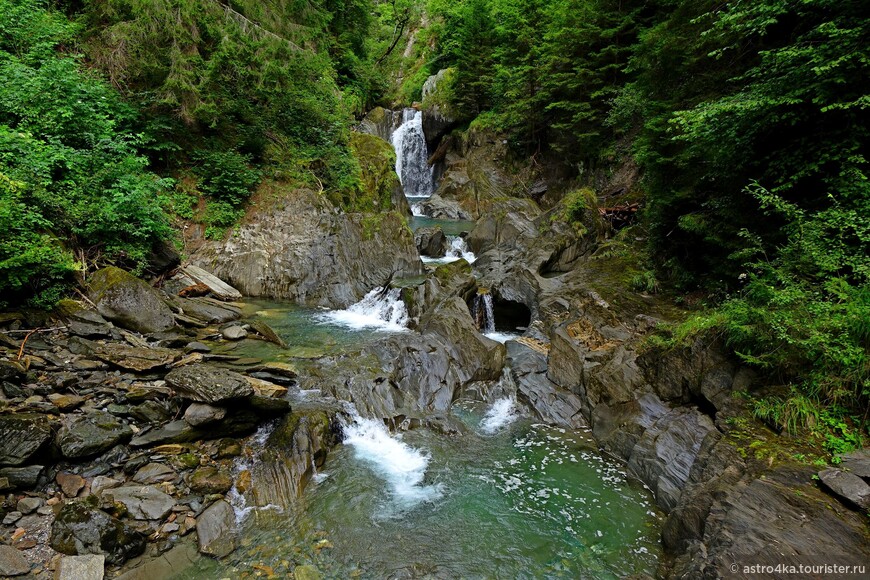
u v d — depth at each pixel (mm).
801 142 6953
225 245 12688
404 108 34000
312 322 11180
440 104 31172
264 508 5445
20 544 4172
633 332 9750
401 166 31641
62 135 8867
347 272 13359
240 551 4840
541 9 25828
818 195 7191
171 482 5309
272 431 6434
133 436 5582
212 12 11898
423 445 7312
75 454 5020
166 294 10359
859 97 5918
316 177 15406
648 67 12547
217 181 13031
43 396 5586
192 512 5051
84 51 10844
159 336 8328
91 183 8984
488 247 17266
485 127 28156
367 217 14898
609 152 20656
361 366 8570
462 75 29641
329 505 5723
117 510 4715
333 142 17031
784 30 8336
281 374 7906
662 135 10836
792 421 5469
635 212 16484
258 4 13539
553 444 7590
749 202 8414
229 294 11758
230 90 13797
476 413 8539
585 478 6676
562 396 8695
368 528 5406
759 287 6602
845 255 5957
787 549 3979
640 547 5336
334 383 7840
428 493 6172
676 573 4570
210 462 5742
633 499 6219
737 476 5047
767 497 4500
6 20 9445
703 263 10461
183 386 6039
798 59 6859
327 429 6762
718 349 6965
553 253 14867
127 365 6590
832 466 4750
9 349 6188
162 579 4344
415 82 38688
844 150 6320
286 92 14961
